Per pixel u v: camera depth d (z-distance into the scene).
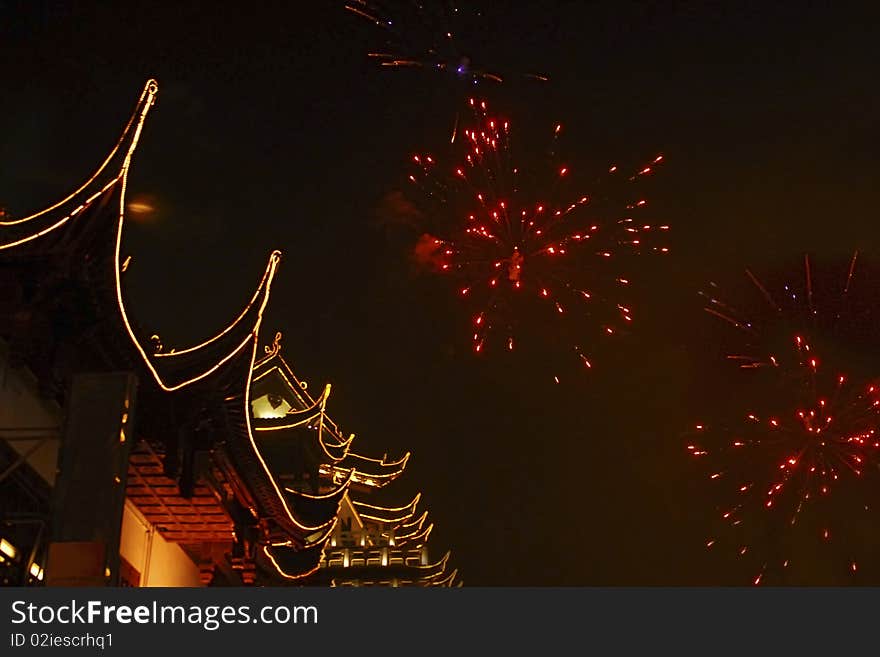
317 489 44.28
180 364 21.61
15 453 20.75
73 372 18.98
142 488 26.14
